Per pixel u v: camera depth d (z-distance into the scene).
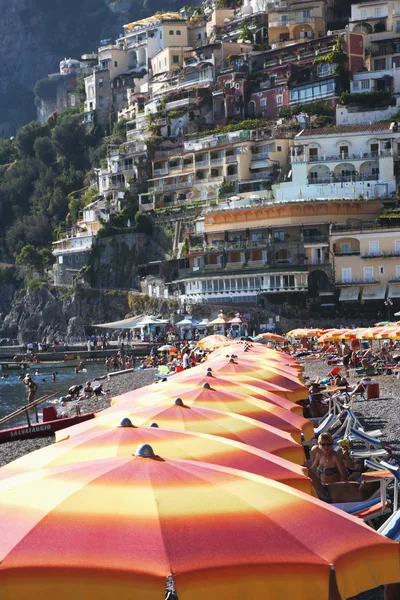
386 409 39.19
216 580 8.91
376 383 43.91
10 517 9.59
